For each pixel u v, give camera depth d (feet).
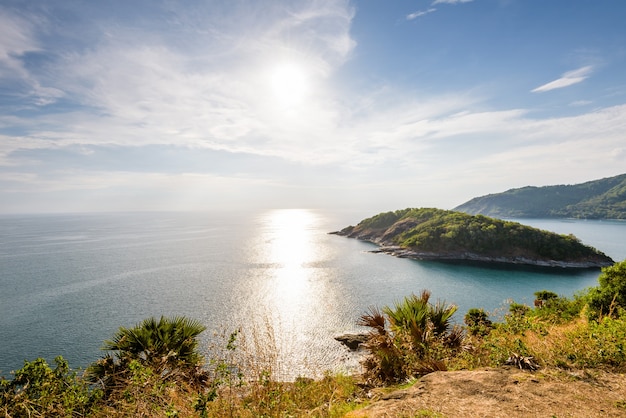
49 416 16.75
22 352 125.18
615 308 37.68
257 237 625.41
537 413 12.75
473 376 17.02
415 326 25.89
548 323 24.93
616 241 524.52
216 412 15.53
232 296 206.49
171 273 279.28
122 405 15.80
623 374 16.17
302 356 103.71
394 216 586.86
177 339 29.43
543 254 356.38
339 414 15.21
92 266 312.09
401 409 13.73
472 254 366.63
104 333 143.43
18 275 268.62
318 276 269.85
